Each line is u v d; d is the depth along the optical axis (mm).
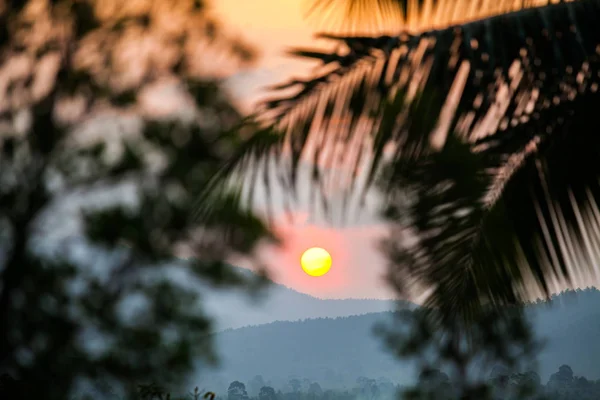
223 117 19844
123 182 20766
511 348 14500
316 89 4617
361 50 4621
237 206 4449
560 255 5586
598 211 5445
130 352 20297
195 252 20000
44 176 20750
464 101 4641
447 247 5660
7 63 20703
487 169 5305
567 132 5047
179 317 20859
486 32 4613
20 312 19969
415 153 4633
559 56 4621
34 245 20578
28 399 19016
